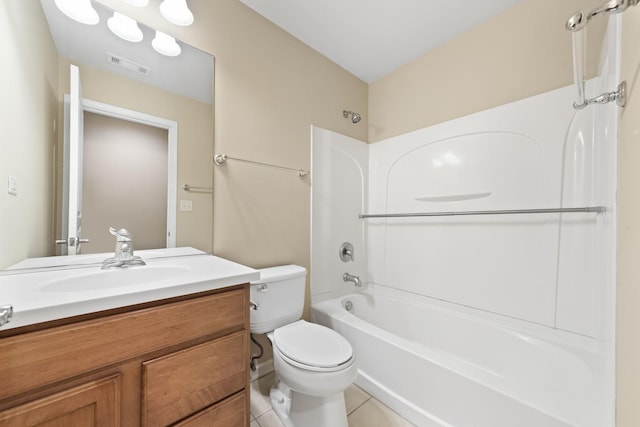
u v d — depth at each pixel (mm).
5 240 832
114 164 1137
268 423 1266
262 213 1619
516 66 1493
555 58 1359
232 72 1489
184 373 771
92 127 1084
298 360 1100
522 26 1471
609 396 878
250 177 1565
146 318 709
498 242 1541
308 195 1873
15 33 843
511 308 1484
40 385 563
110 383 647
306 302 1856
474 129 1651
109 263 1042
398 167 2080
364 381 1489
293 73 1775
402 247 2031
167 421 737
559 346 1235
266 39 1634
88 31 1080
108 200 1119
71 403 595
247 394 929
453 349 1597
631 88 701
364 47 1875
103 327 642
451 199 1753
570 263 1295
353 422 1271
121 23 1160
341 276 2082
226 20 1465
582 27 771
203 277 845
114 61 1143
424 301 1851
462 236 1698
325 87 1975
